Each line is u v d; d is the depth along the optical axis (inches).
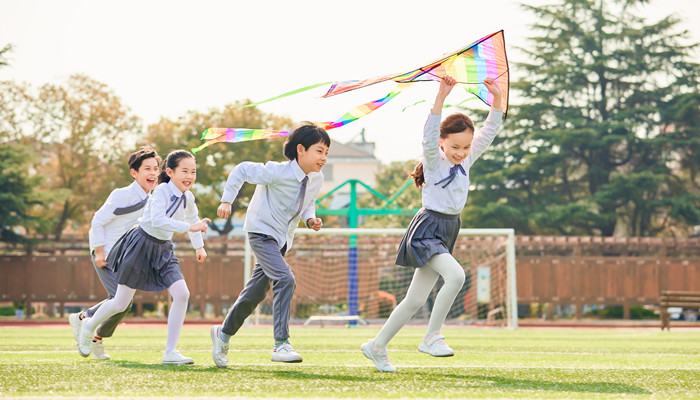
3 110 1129.4
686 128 1195.9
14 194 1011.3
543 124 1212.5
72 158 1157.1
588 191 1236.5
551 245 980.6
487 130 180.5
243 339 350.3
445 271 165.9
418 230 170.1
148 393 125.3
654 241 927.7
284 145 176.9
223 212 174.6
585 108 1222.9
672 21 1208.8
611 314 1049.5
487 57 176.1
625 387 143.2
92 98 1157.1
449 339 400.2
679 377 162.6
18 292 896.3
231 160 1115.3
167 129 1139.3
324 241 830.5
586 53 1219.9
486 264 817.5
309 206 181.8
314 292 828.6
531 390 136.7
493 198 1192.8
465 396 126.6
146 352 242.4
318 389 132.2
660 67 1209.4
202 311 893.2
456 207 171.0
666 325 604.4
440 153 172.6
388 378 152.9
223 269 895.1
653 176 1138.7
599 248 952.3
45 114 1149.1
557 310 1182.9
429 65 164.4
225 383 139.4
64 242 928.3
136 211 212.1
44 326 633.0
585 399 125.8
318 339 375.2
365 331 527.2
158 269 191.3
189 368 172.1
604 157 1213.7
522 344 341.4
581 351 285.3
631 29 1211.9
